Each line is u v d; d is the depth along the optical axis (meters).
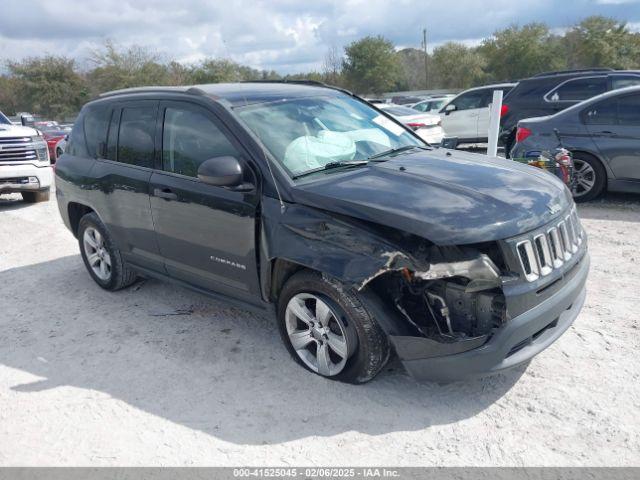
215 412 3.44
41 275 6.22
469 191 3.40
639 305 4.51
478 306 3.13
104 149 5.04
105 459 3.08
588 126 7.65
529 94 11.00
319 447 3.07
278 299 3.82
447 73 55.66
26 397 3.73
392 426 3.21
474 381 3.58
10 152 9.63
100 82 51.94
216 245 4.01
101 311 5.08
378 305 3.22
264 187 3.65
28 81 51.97
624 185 7.58
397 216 3.13
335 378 3.61
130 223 4.75
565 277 3.42
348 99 4.85
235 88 4.50
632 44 49.12
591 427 3.10
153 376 3.90
